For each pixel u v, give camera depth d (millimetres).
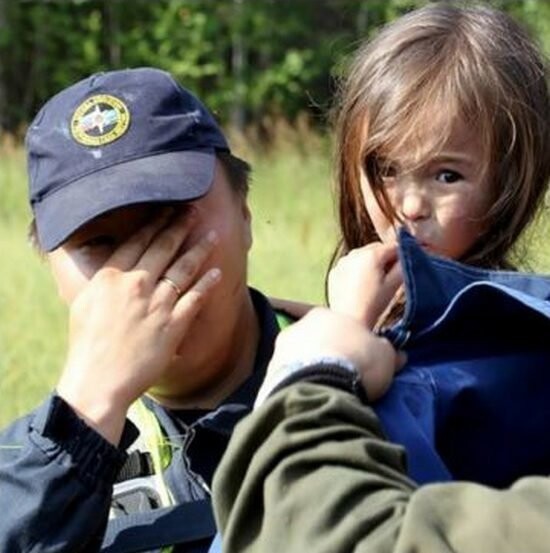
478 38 4789
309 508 3414
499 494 3342
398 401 3781
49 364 11391
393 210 4746
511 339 3994
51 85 42594
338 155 5004
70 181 4707
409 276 3904
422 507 3311
